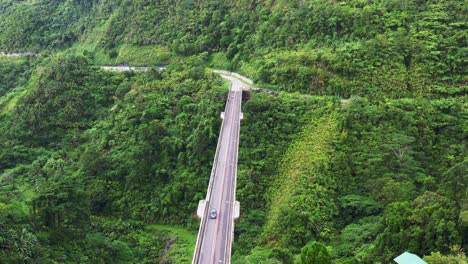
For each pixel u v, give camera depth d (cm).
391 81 13325
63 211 9681
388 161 11350
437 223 7606
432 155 11750
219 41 17375
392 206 8806
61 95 15425
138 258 10512
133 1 19912
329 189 10862
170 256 10425
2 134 15150
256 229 10456
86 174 12650
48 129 14962
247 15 17412
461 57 13638
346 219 10375
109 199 12188
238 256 9400
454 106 12581
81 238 9825
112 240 10969
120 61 18400
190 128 13025
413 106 12525
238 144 11900
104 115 14950
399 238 7875
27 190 12938
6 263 7331
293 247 9581
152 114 13738
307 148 11850
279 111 12950
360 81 13338
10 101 17738
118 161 12862
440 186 10125
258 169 11625
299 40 15238
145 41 18612
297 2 16350
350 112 12250
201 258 8419
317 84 13575
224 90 13800
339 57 13750
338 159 11319
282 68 14262
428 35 14200
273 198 11131
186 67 15800
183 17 18488
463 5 14762
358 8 15188
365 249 8700
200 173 11962
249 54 16125
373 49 13725
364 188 10981
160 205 11831
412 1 15325
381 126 12044
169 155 12638
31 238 8162
